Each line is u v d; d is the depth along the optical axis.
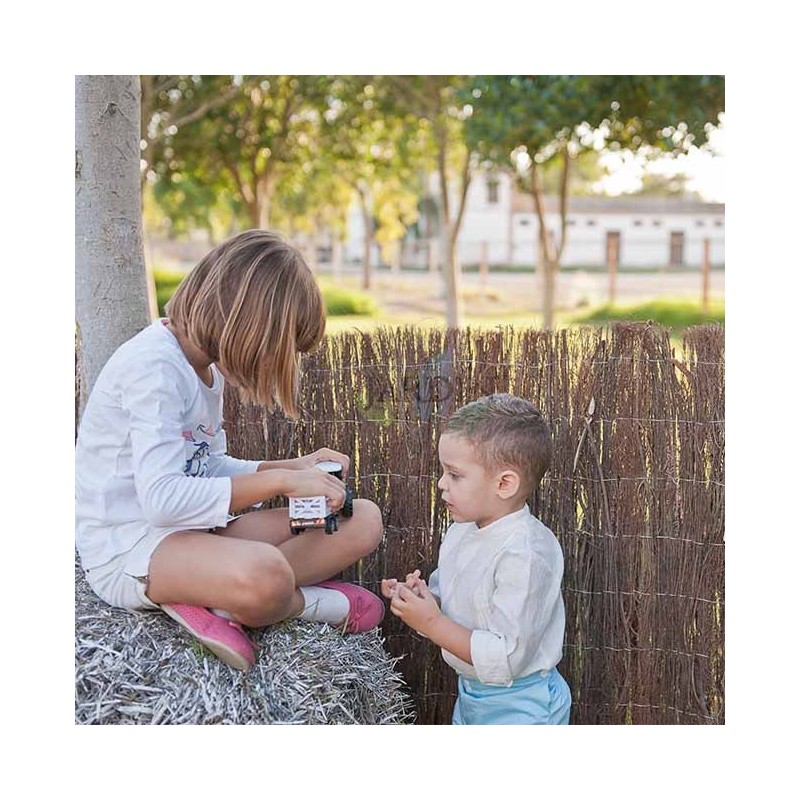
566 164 9.77
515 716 2.65
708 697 2.91
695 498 2.89
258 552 2.42
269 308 2.52
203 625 2.46
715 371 2.86
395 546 3.10
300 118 10.31
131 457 2.56
